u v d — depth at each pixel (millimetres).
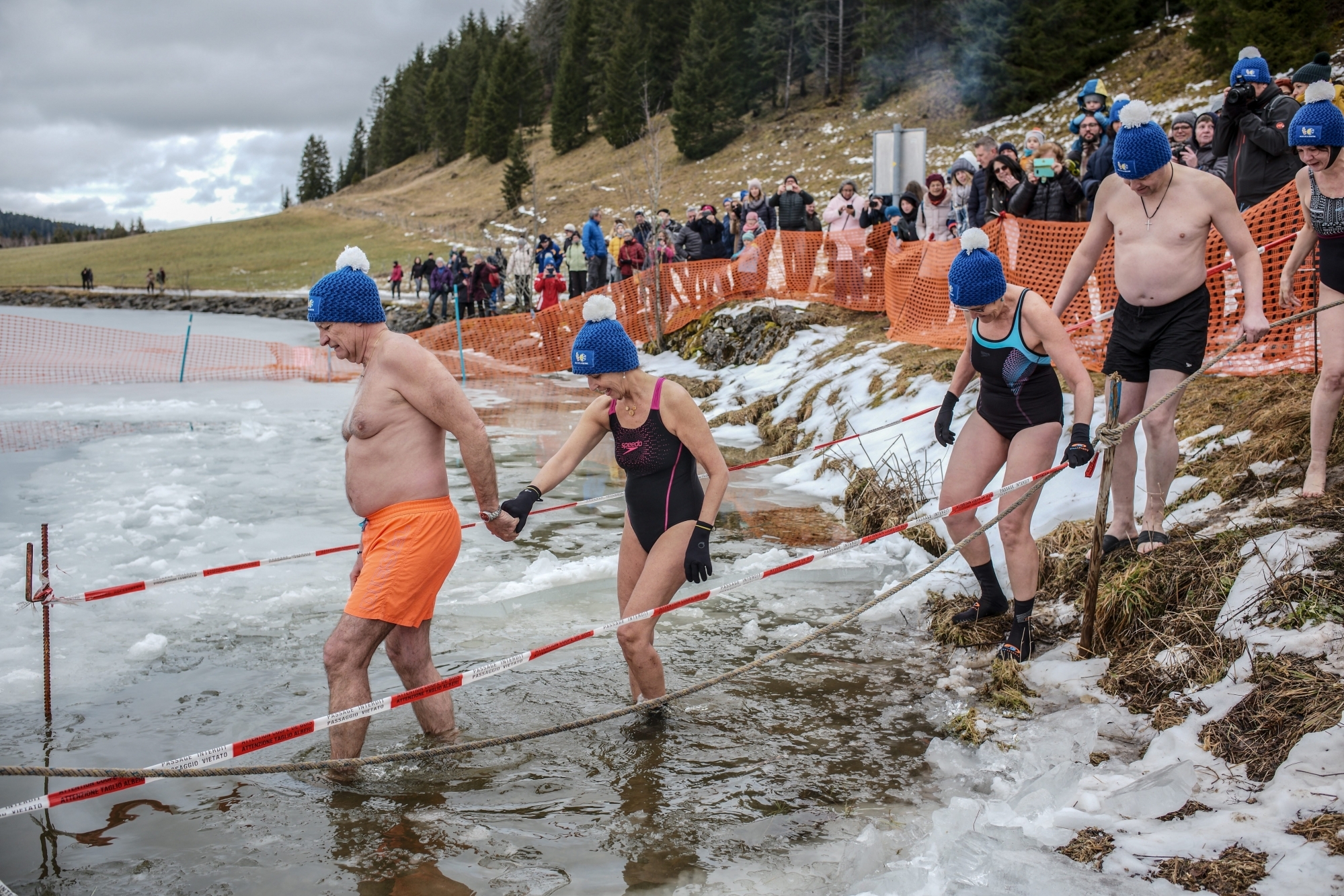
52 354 20391
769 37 56406
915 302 10727
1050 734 3602
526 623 5109
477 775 3541
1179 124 7977
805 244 13969
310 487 8234
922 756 3625
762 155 50062
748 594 5551
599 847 3055
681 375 13555
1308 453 4848
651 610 3604
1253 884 2506
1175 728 3393
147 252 71250
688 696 4195
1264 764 3068
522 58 83938
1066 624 4570
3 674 4367
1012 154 9242
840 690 4238
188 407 12953
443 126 95312
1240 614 3809
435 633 4961
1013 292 4180
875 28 47625
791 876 2865
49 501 7594
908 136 13133
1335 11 26047
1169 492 5219
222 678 4359
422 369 3471
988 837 2902
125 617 5109
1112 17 35812
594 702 4133
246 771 2652
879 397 9039
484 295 22250
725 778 3488
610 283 17812
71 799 2572
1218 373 6449
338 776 3492
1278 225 6125
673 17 64812
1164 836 2785
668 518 3801
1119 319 4695
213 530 6852
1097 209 4719
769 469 9008
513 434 10984
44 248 79688
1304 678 3307
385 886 2850
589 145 70125
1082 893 2570
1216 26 28344
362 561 3605
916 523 4059
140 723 3910
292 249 65812
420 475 3512
